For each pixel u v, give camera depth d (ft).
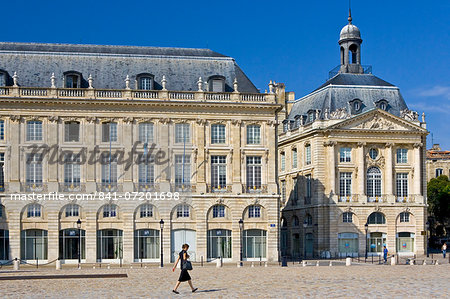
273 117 260.01
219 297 118.42
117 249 246.68
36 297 120.47
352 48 345.51
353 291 126.11
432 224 439.22
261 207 257.55
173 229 250.16
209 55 274.77
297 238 332.39
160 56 267.80
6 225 241.35
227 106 255.70
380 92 325.62
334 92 321.52
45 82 253.85
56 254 241.35
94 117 248.32
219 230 253.85
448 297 115.55
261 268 205.67
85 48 269.03
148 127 253.03
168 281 151.84
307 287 134.10
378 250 306.76
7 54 258.16
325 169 306.96
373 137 309.22
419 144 313.12
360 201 305.12
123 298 118.11
